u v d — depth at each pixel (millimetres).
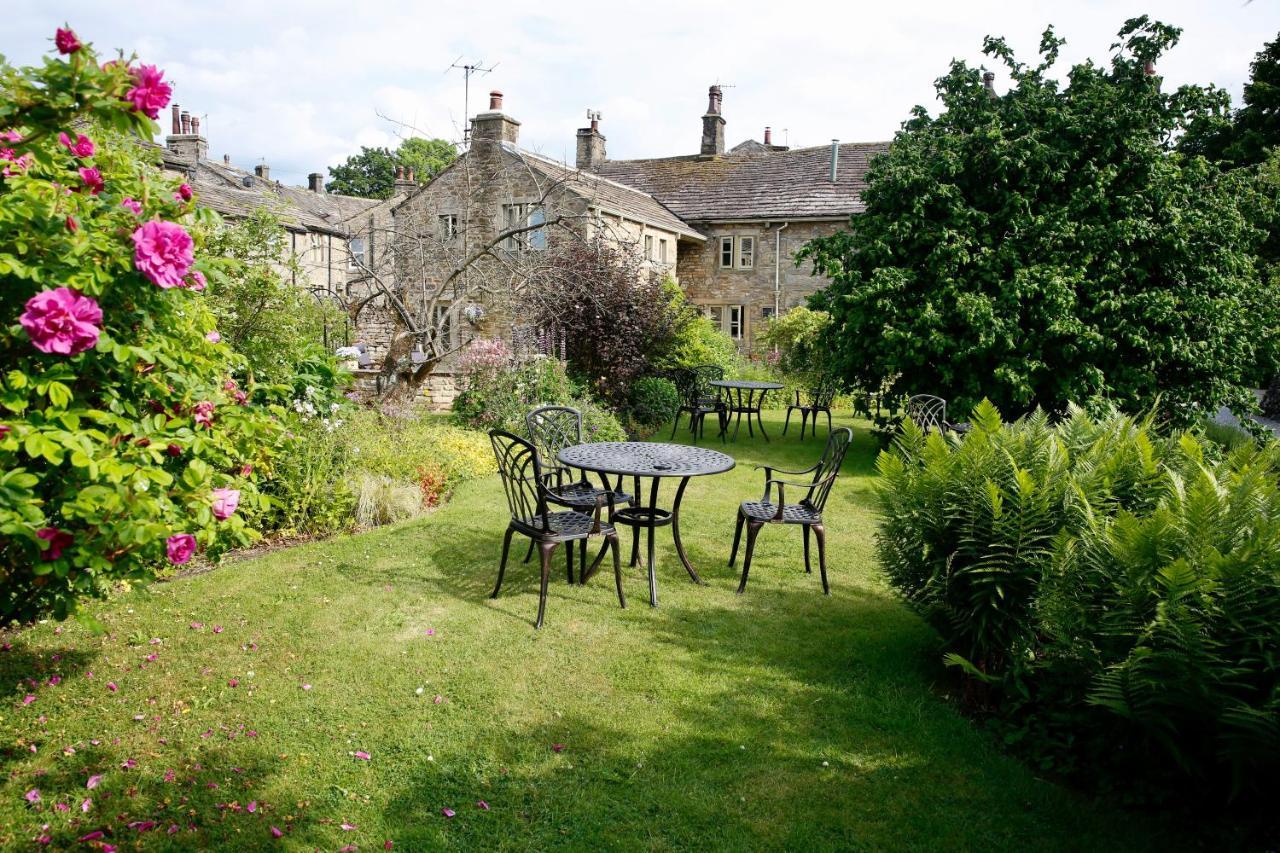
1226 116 10117
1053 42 10344
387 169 54094
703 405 12594
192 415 2812
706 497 8164
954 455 3842
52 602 2662
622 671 4086
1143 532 2869
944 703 3822
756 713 3695
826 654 4352
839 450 5461
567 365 12359
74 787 2941
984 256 9688
